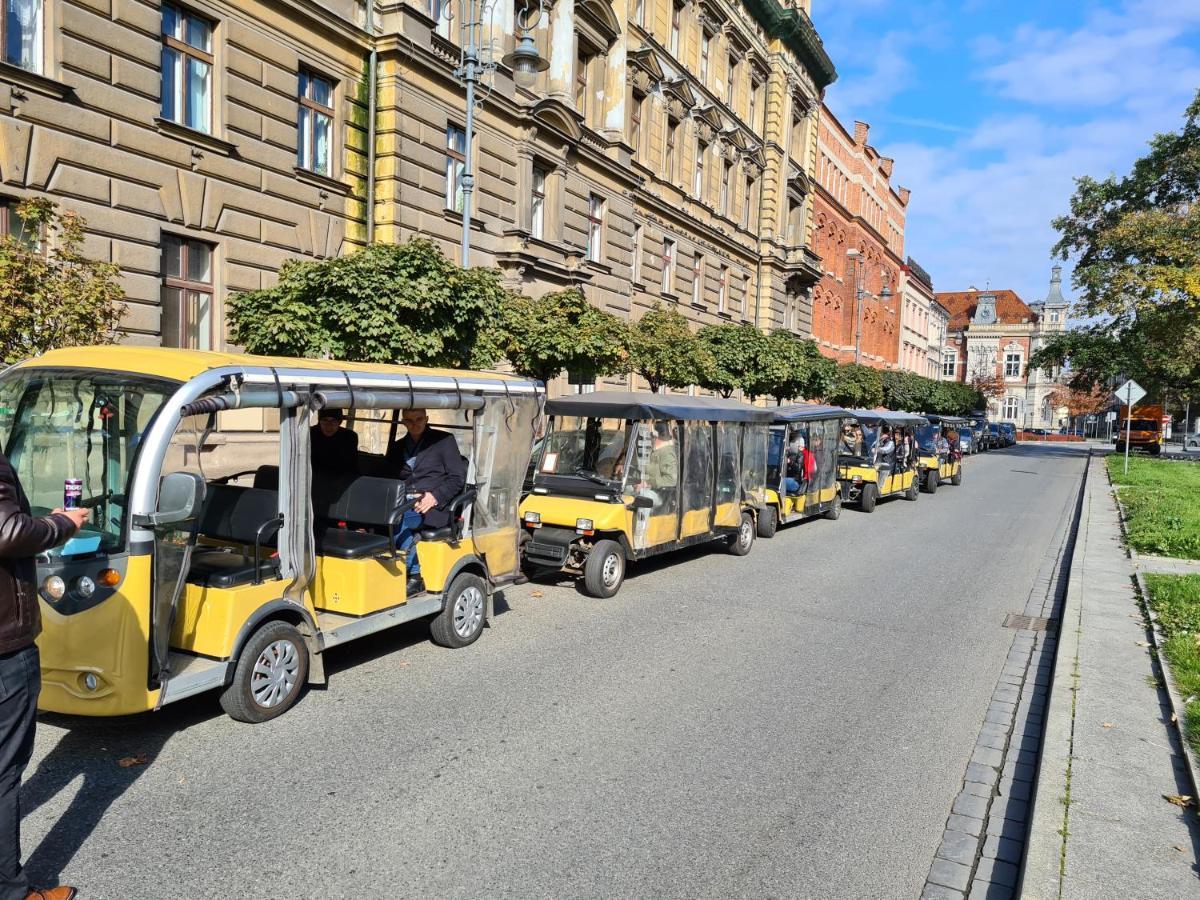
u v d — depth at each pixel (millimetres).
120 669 4426
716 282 34000
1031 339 100500
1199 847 3807
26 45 10609
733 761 5035
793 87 39156
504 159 19953
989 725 5898
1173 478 26562
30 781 4387
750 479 12484
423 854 3828
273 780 4500
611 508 9312
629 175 25656
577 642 7445
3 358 6703
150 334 12242
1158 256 35438
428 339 10750
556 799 4430
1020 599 10070
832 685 6570
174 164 12547
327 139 15812
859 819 4391
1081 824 3998
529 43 12664
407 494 6562
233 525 5582
